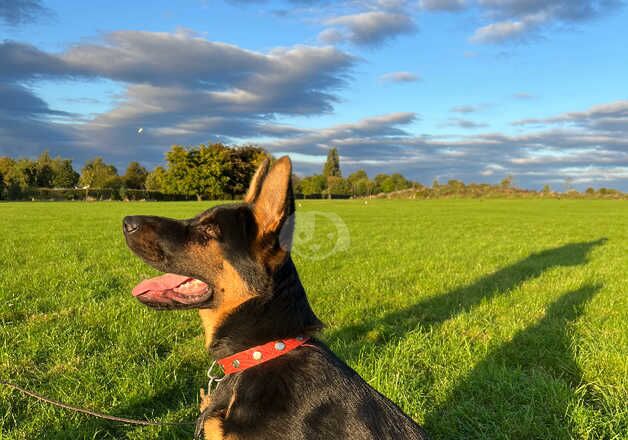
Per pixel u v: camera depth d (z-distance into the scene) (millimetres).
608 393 1238
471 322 1817
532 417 1093
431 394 1229
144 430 1043
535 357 1483
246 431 642
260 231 709
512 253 3797
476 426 1097
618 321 1807
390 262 3207
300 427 627
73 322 1666
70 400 1128
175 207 10797
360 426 641
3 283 2176
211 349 756
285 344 695
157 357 1388
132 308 1841
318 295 2199
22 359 1325
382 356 1403
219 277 719
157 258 727
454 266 3088
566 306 2074
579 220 8164
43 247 3463
